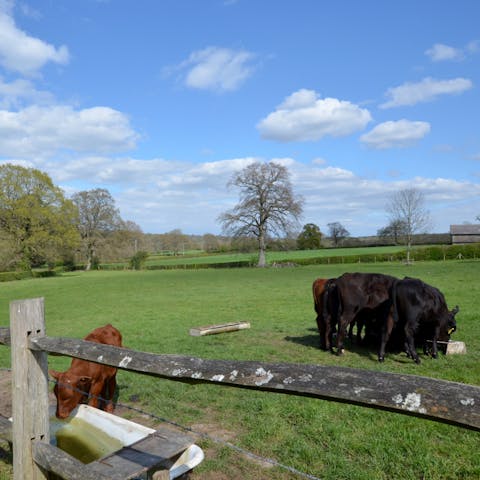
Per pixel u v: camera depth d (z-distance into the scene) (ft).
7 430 11.53
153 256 290.15
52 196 175.32
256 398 19.86
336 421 16.90
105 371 16.70
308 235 285.64
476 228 264.11
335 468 13.21
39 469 10.34
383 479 12.66
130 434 12.60
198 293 79.61
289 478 12.79
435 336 27.73
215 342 34.81
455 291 61.26
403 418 16.98
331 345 31.04
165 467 10.12
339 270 132.16
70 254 200.54
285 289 80.07
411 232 177.06
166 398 20.58
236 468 13.44
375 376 5.69
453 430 15.81
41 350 10.30
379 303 28.27
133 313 56.24
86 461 12.66
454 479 12.64
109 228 216.54
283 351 31.19
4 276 156.04
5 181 165.48
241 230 189.98
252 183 188.14
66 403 14.19
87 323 49.67
